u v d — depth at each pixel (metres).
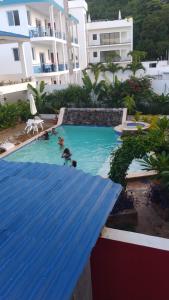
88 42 49.38
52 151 16.08
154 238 3.90
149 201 8.10
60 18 30.55
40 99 23.64
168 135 8.31
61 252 3.08
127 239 3.88
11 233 3.41
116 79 23.28
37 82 25.67
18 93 26.12
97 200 4.30
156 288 3.91
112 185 4.93
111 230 4.09
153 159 7.78
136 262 3.88
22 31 26.98
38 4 26.52
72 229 3.51
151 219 7.31
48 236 3.36
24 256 3.01
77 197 4.35
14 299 2.46
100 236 3.95
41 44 30.53
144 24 54.94
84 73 24.66
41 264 2.89
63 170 5.48
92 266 4.15
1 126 19.55
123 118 20.81
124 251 3.89
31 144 17.34
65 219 3.73
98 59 49.81
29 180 4.95
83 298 3.86
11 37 21.20
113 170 7.40
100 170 13.12
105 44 48.91
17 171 5.42
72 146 17.00
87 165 13.88
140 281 3.96
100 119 21.44
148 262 3.82
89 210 3.98
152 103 21.83
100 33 48.72
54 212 3.89
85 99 23.55
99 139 18.30
